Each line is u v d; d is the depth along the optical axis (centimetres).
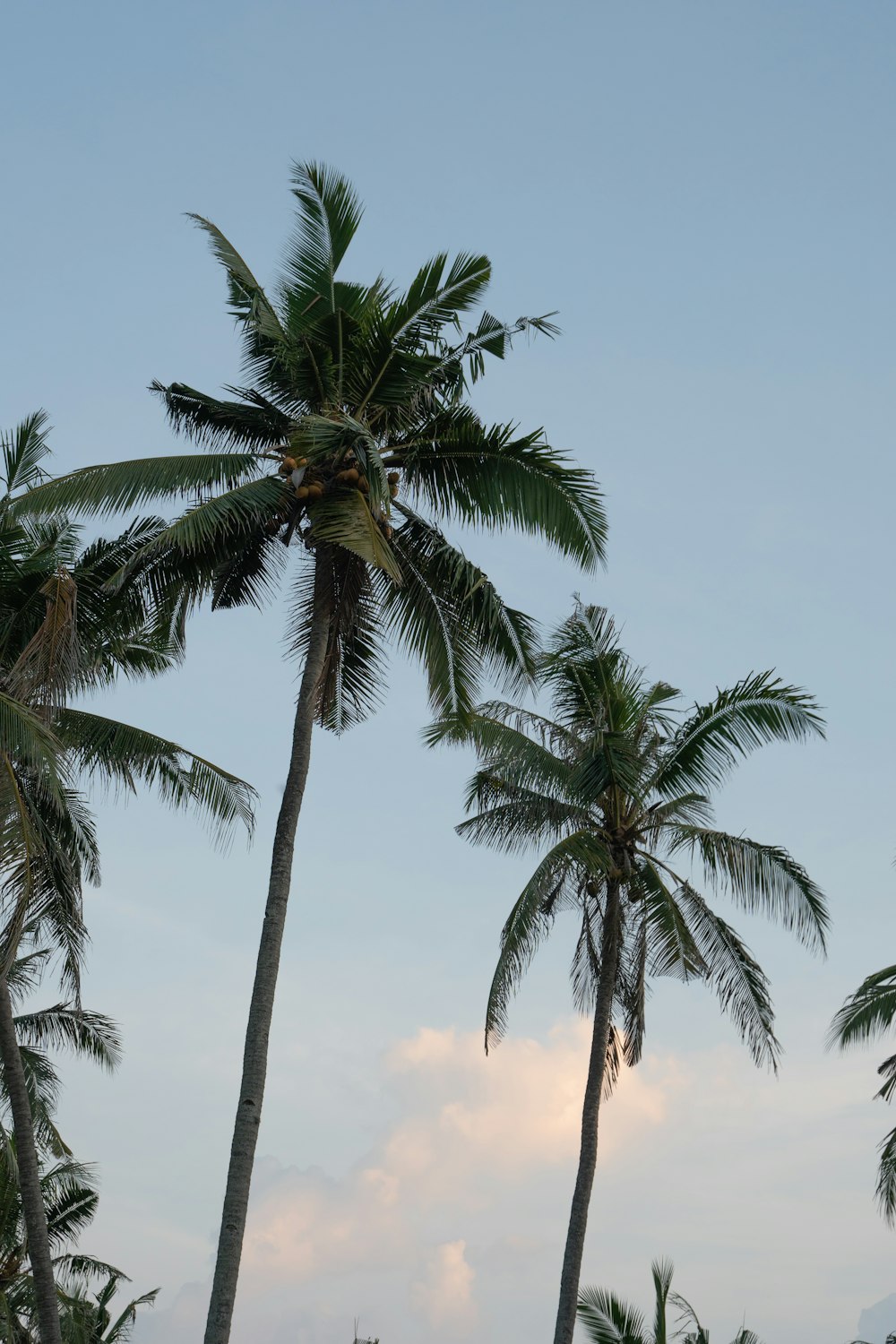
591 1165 2398
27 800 2150
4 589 2072
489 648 2059
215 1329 1620
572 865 2512
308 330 1969
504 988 2392
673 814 2589
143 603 2092
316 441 1794
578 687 2631
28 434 2159
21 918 1902
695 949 2512
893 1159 2844
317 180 2091
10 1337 2930
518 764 2572
